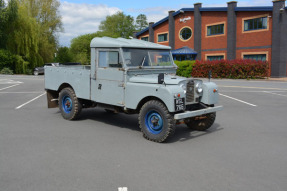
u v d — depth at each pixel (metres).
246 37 28.45
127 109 6.22
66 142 5.55
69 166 4.27
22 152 4.92
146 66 6.45
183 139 5.88
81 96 7.19
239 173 4.04
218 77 25.52
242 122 7.54
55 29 43.03
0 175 3.94
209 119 6.38
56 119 7.81
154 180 3.78
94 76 6.76
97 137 5.96
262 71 24.19
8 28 34.66
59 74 7.86
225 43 30.27
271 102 11.11
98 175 3.94
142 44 6.55
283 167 4.28
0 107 9.77
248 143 5.57
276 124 7.29
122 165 4.32
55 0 42.84
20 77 28.61
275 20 25.50
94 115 8.48
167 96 5.26
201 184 3.67
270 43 26.36
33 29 35.06
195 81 5.95
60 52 45.72
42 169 4.15
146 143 5.54
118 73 6.20
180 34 35.34
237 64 24.48
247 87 17.34
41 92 14.52
